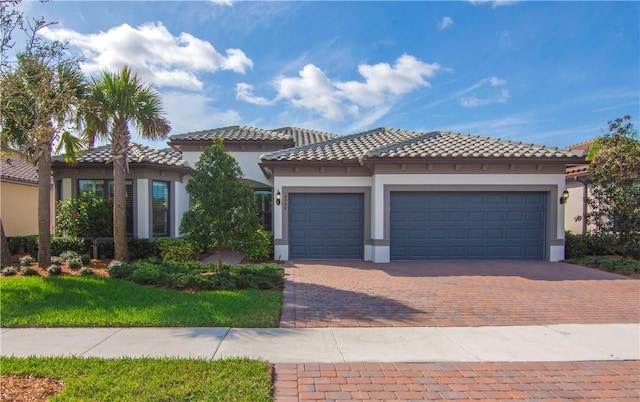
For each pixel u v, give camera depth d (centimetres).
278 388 430
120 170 1220
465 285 985
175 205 1595
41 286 853
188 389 409
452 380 457
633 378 468
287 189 1461
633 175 1343
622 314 740
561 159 1361
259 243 1060
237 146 1858
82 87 1081
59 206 1359
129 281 938
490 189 1413
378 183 1402
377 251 1395
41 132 520
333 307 776
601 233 1444
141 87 1211
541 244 1434
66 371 453
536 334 625
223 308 729
